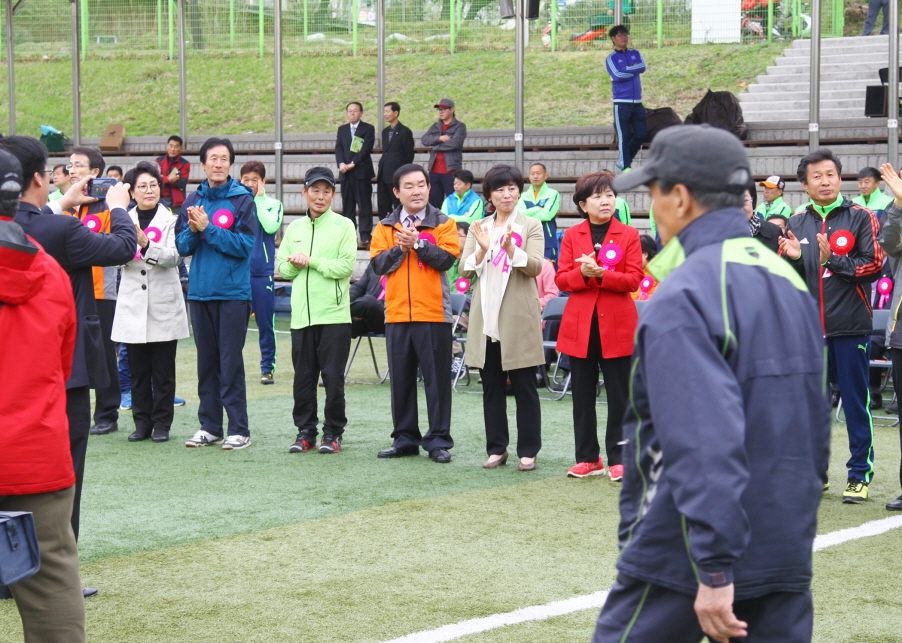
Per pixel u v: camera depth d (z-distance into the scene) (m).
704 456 1.87
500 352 6.06
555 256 11.55
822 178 5.28
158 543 4.60
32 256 2.74
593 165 14.28
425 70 19.23
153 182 6.85
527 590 3.95
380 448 6.77
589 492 5.57
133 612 3.71
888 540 4.65
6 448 2.71
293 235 6.55
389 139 13.53
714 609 1.91
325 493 5.54
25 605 2.83
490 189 6.00
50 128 17.78
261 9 19.75
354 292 9.47
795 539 2.02
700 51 17.53
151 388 7.16
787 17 17.08
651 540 2.06
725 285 1.99
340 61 19.67
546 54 19.03
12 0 19.92
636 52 13.05
